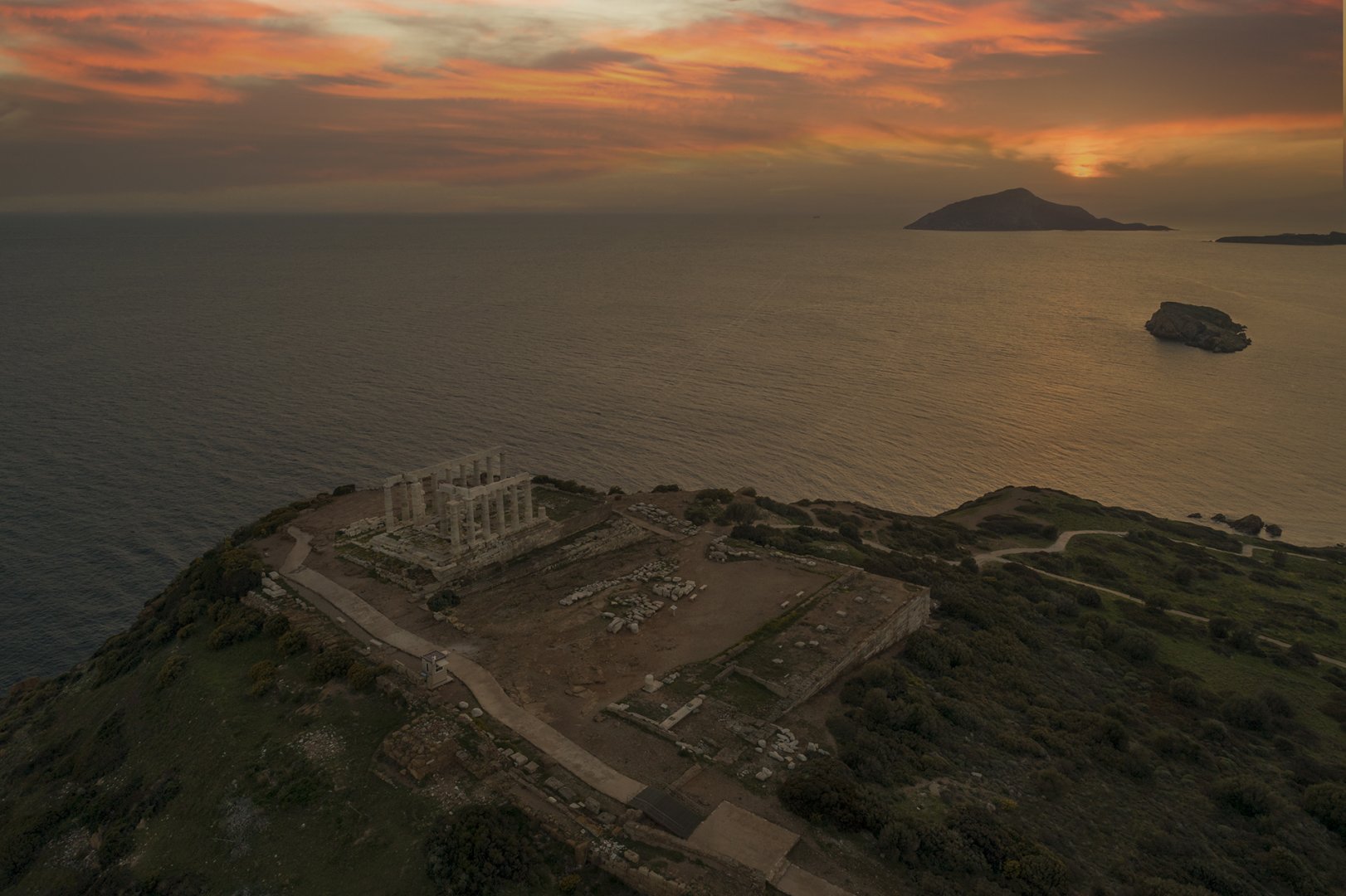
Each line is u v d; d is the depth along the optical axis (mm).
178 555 112062
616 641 64625
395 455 145625
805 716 55000
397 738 49719
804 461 155250
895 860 40719
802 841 41438
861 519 113750
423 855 41594
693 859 40250
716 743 50312
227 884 42844
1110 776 55219
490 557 77625
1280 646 87750
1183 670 77875
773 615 70188
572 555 82500
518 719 52750
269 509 124875
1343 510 152250
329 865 42531
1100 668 75562
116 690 66875
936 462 161500
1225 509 151875
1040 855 41781
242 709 56125
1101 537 120438
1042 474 161500
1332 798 53562
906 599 73562
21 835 51719
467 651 61812
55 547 113312
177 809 49344
